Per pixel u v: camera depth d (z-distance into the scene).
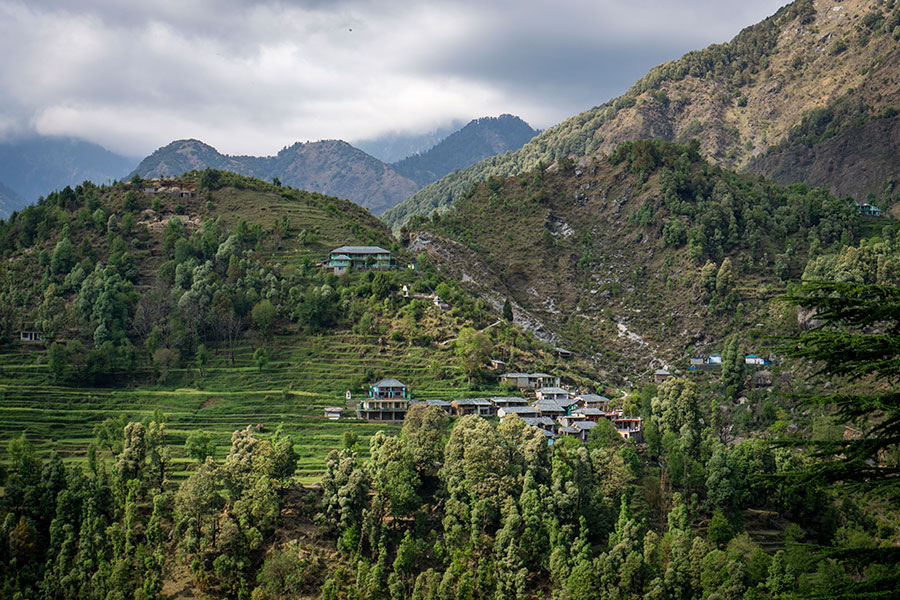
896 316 49.75
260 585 148.62
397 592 148.62
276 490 168.12
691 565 147.75
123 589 146.62
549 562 154.38
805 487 52.22
